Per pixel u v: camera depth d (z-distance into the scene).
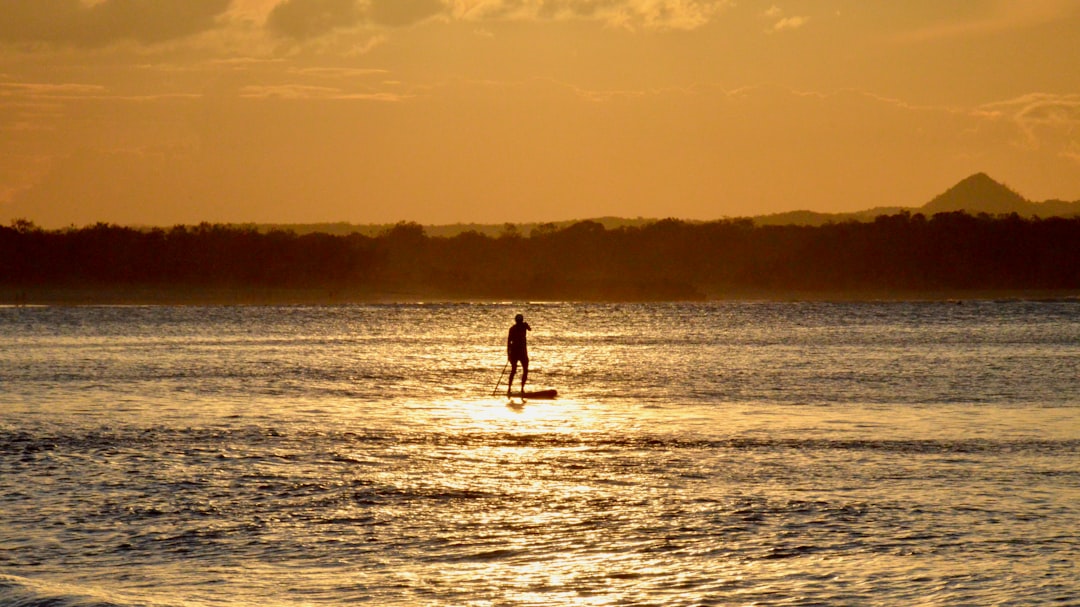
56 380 158.75
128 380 158.75
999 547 60.19
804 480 78.00
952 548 60.06
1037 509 68.56
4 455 88.38
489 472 81.50
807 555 59.12
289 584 54.75
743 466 83.56
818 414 115.12
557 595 53.22
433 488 75.62
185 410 119.44
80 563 57.88
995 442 94.50
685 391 141.25
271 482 77.69
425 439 97.44
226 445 93.88
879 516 67.00
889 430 102.38
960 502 70.56
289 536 63.31
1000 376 161.75
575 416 114.12
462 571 56.88
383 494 73.81
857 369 176.00
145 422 108.75
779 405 123.94
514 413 117.00
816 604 51.62
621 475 80.19
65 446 93.19
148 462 85.44
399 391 142.38
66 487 75.69
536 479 78.81
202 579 55.41
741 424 107.06
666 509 69.31
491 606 51.75
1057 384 148.75
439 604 51.91
